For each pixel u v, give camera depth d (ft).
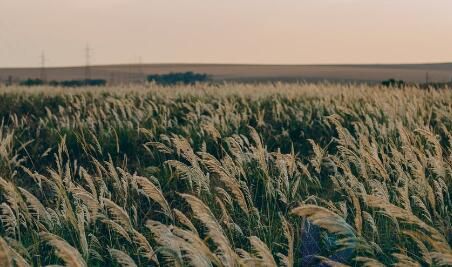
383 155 27.20
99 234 21.57
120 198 25.21
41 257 19.20
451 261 12.21
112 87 106.42
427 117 51.49
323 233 19.24
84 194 17.13
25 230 23.09
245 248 19.79
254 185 28.19
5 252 10.99
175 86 97.91
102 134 41.73
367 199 13.82
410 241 18.69
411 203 22.72
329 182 29.86
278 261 18.74
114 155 40.22
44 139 46.93
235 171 23.49
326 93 77.36
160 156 37.96
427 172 29.17
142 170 33.73
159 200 17.44
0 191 28.71
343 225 11.38
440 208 22.03
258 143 24.47
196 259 11.64
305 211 11.24
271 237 20.31
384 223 21.38
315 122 52.95
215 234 12.37
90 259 18.07
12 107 77.51
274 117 53.72
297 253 18.93
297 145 43.37
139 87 101.14
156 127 45.39
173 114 62.13
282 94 79.05
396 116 47.06
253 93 80.69
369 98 67.31
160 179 30.45
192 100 77.87
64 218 20.57
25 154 41.16
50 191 29.81
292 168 24.17
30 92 101.30
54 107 81.46
